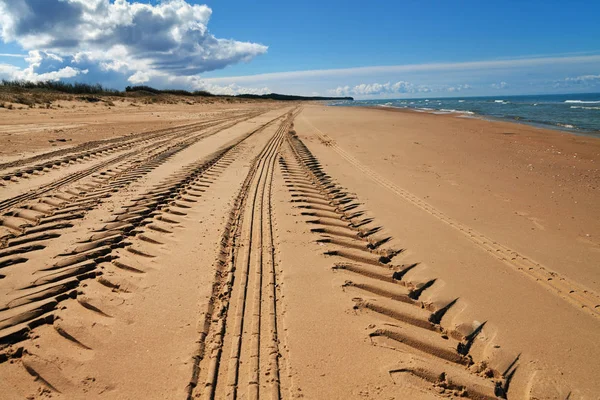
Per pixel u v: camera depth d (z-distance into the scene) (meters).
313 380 2.89
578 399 2.84
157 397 2.68
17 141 12.20
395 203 7.26
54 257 4.53
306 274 4.43
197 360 3.04
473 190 8.18
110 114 24.34
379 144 14.59
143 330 3.35
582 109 44.66
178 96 54.22
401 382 2.92
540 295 4.16
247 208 6.62
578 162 11.42
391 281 4.45
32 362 2.94
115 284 4.02
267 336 3.36
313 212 6.58
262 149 12.92
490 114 34.91
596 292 4.23
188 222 5.82
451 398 2.83
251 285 4.15
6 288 3.88
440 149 13.52
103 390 2.72
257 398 2.71
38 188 7.29
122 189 7.39
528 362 3.20
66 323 3.38
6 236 5.14
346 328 3.51
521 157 12.13
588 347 3.37
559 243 5.48
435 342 3.40
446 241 5.53
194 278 4.21
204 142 14.07
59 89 38.59
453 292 4.21
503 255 5.09
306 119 26.61
